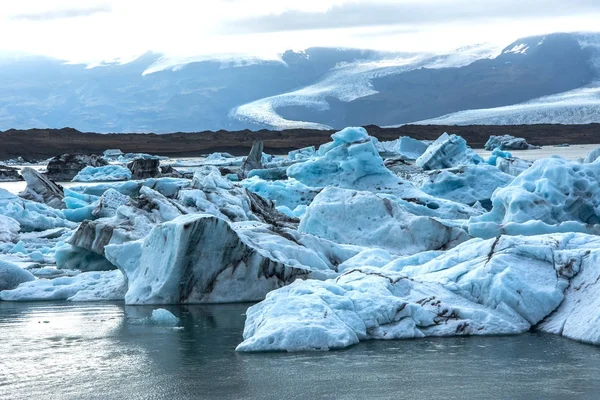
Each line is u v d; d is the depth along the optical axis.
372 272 12.61
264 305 11.78
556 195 20.23
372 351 10.41
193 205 22.39
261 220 23.70
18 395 8.83
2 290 16.44
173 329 12.23
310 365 9.73
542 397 8.34
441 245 18.33
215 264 14.62
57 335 11.99
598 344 10.53
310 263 15.73
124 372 9.70
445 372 9.34
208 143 164.12
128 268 15.48
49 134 181.25
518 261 12.38
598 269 11.78
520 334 11.34
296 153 73.38
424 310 11.55
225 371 9.58
